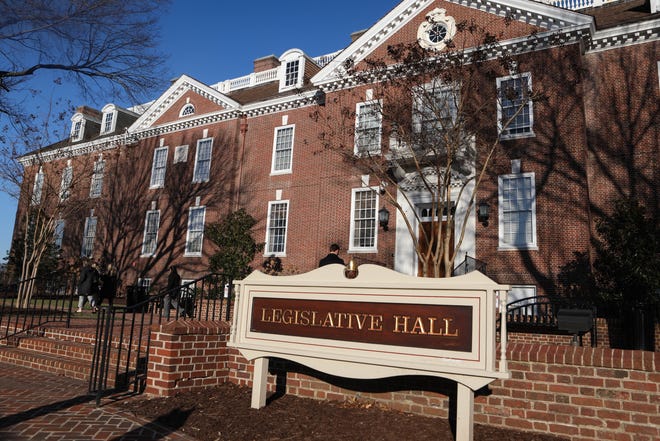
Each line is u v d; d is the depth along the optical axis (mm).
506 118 14977
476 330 4684
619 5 19016
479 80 15508
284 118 23453
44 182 23938
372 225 18828
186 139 26578
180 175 26172
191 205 25203
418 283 5094
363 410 5969
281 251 21906
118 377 7508
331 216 19797
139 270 26328
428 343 4949
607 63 16203
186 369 6988
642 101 15422
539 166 15453
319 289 5891
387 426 5375
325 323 5754
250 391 6992
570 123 15227
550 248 14789
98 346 7395
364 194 19312
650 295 11117
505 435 5062
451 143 13719
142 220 27062
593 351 5094
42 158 23438
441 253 12711
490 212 16000
